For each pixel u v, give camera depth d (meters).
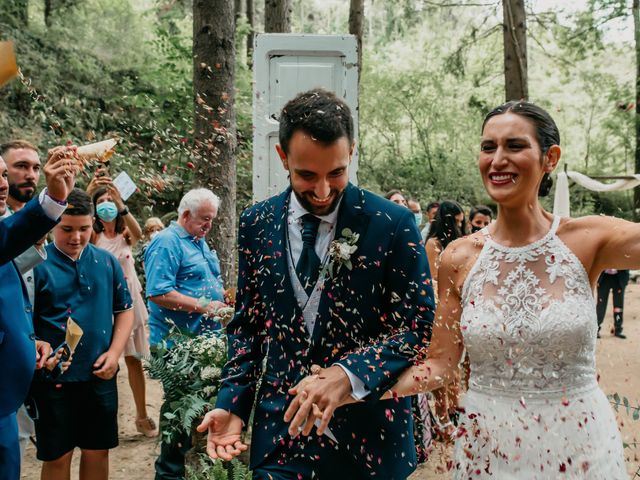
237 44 15.33
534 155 1.91
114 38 14.58
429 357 2.08
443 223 5.05
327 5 33.91
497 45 21.38
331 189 1.95
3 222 2.44
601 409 1.94
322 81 4.88
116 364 3.45
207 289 4.24
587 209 18.62
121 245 5.18
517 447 1.92
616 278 8.71
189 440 3.59
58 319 3.33
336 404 1.87
